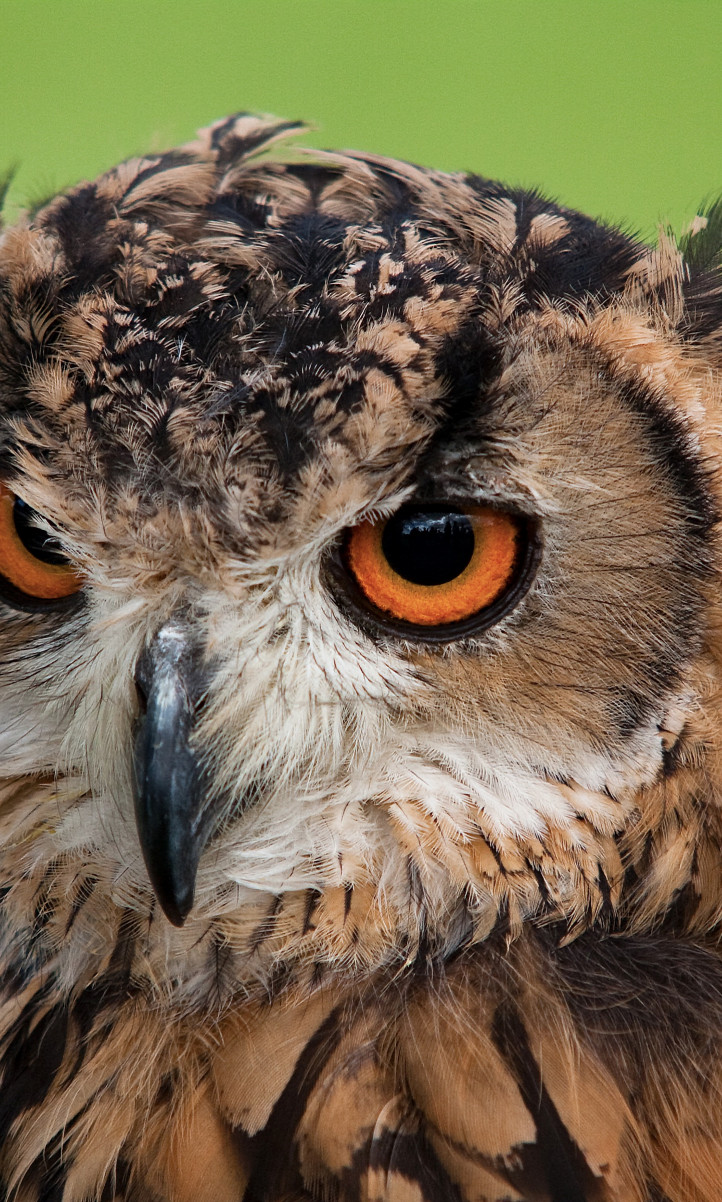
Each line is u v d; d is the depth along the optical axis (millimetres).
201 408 1641
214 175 1669
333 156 1677
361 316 1643
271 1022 1656
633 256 1666
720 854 1664
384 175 1673
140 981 1665
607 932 1663
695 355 1660
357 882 1660
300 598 1654
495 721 1655
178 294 1645
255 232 1653
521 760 1656
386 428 1642
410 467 1646
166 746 1646
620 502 1648
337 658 1655
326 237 1652
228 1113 1648
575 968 1657
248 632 1652
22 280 1650
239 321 1643
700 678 1656
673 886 1662
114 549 1649
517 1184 1638
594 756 1654
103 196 1666
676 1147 1643
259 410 1641
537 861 1656
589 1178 1639
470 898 1658
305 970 1660
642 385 1650
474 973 1657
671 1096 1646
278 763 1658
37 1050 1668
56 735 1668
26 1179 1656
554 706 1652
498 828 1656
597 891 1659
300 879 1660
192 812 1646
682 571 1652
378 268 1647
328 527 1647
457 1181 1639
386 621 1654
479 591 1651
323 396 1641
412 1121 1645
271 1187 1644
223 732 1652
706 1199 1640
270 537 1646
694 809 1660
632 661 1651
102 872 1667
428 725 1658
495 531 1649
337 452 1642
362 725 1658
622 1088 1646
